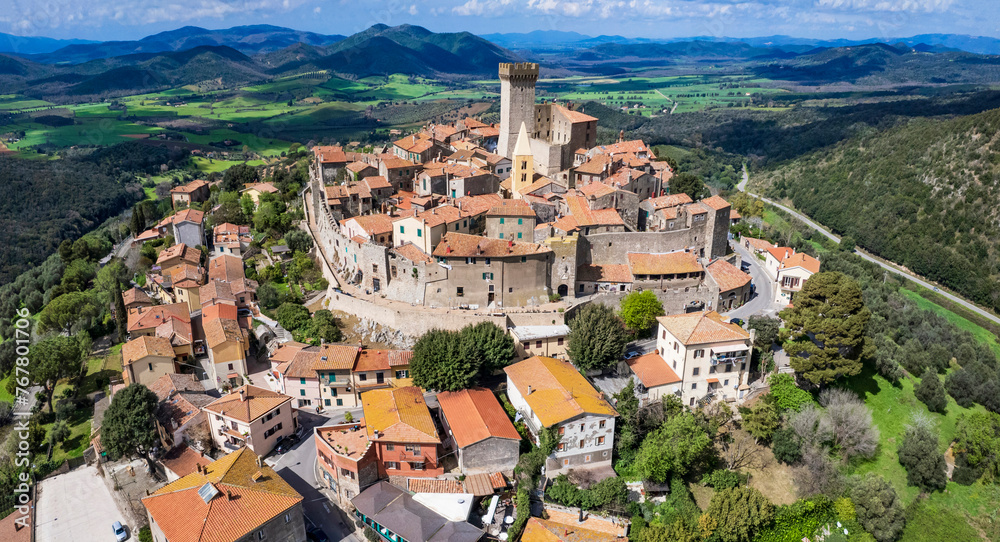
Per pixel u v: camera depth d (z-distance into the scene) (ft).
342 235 450.71
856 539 289.94
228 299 429.79
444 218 410.93
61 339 385.09
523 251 385.29
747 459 311.06
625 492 277.23
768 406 314.55
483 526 267.39
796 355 352.69
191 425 316.19
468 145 612.70
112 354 423.23
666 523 271.08
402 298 402.93
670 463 279.90
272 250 512.22
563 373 323.98
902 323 508.53
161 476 310.04
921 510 320.70
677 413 307.99
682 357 325.42
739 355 326.24
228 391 358.43
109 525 288.92
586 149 588.91
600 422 290.56
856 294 342.85
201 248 544.62
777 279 442.91
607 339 337.31
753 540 279.90
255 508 247.70
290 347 368.48
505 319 371.56
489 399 320.70
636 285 411.95
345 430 301.22
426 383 325.21
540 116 595.88
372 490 278.26
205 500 246.06
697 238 444.14
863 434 323.57
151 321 413.80
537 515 272.92
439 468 291.17
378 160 558.97
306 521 276.41
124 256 577.84
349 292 418.92
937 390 389.19
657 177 513.45
